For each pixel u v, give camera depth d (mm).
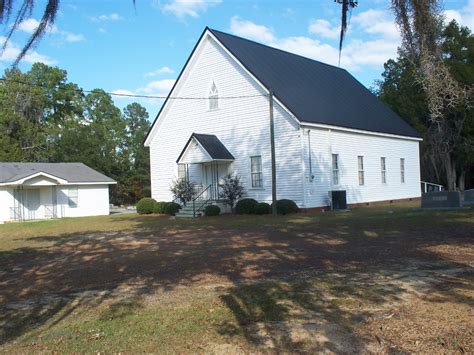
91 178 39344
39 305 7707
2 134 51125
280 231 16875
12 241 18266
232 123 27859
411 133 35281
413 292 7422
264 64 28797
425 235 13984
